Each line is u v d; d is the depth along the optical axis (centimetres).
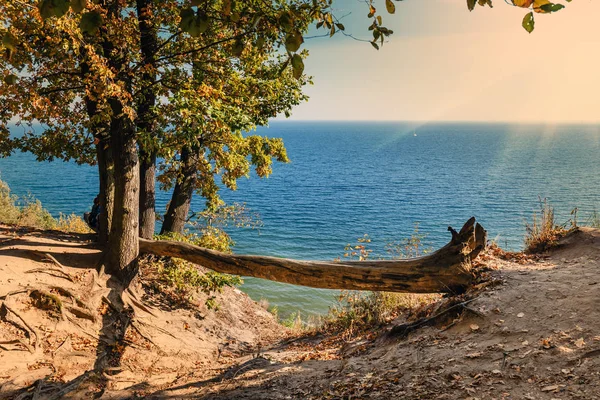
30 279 1035
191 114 1123
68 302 1034
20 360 840
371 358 746
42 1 183
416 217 7438
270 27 259
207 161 1675
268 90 1359
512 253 910
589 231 888
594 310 586
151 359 1045
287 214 7475
